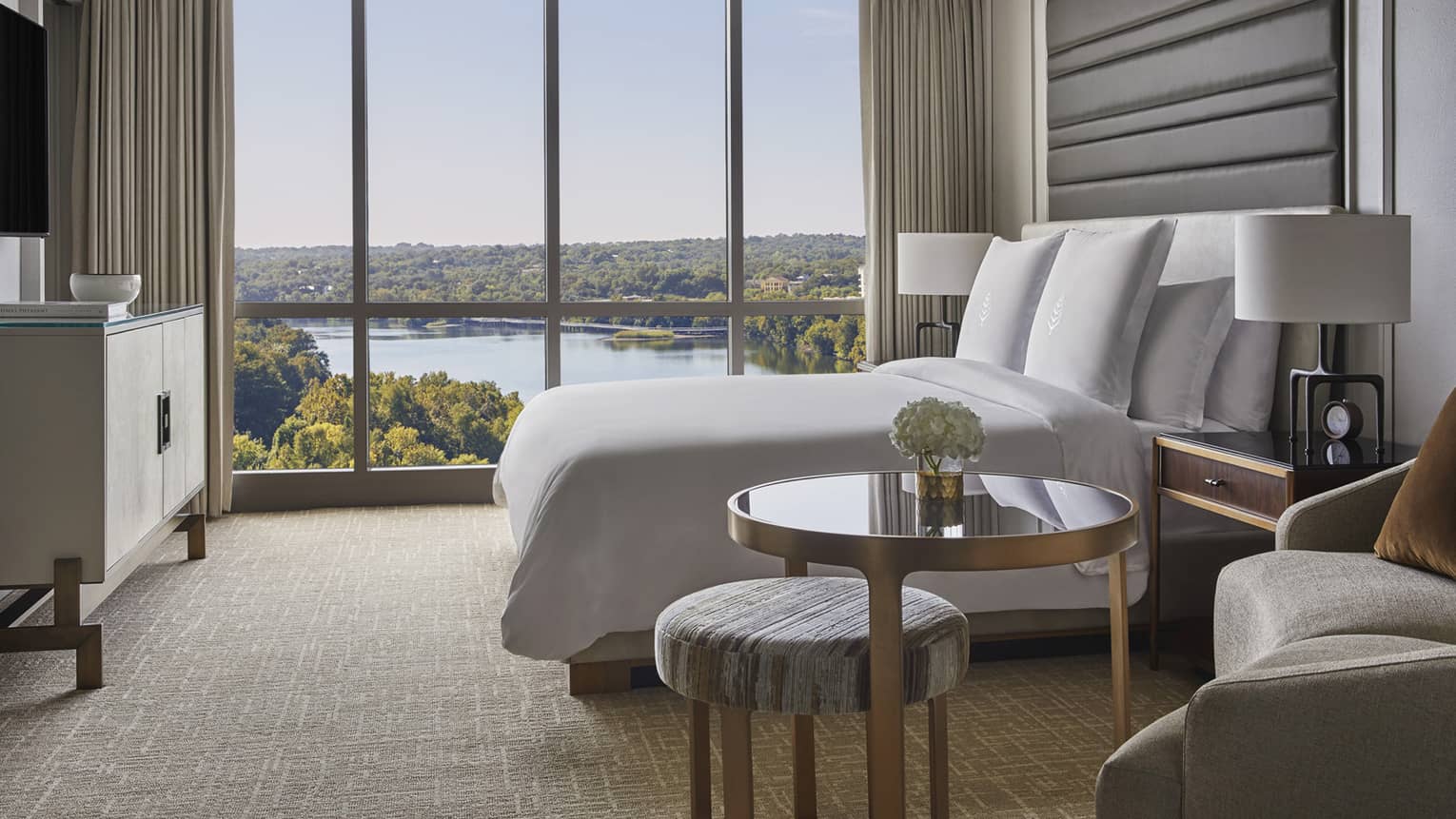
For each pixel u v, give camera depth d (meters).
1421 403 3.19
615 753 2.71
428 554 4.75
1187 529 3.41
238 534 5.12
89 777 2.55
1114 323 3.71
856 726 2.87
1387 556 2.25
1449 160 3.07
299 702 3.04
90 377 3.21
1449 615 2.00
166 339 4.00
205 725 2.88
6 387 3.17
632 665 3.15
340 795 2.47
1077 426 3.33
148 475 3.76
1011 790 2.49
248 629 3.70
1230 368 3.68
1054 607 3.22
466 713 2.97
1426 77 3.15
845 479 2.57
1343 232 2.84
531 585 2.95
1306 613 2.07
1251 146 3.88
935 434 2.25
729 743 2.01
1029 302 4.31
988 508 2.22
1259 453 2.92
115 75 5.19
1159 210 4.45
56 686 3.16
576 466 3.06
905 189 5.96
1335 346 3.47
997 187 6.01
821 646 1.99
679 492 3.06
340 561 4.61
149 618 3.81
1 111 3.82
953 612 2.18
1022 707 2.99
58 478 3.20
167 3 5.24
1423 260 3.17
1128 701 2.33
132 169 5.24
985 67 6.00
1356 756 1.48
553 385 5.98
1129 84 4.65
